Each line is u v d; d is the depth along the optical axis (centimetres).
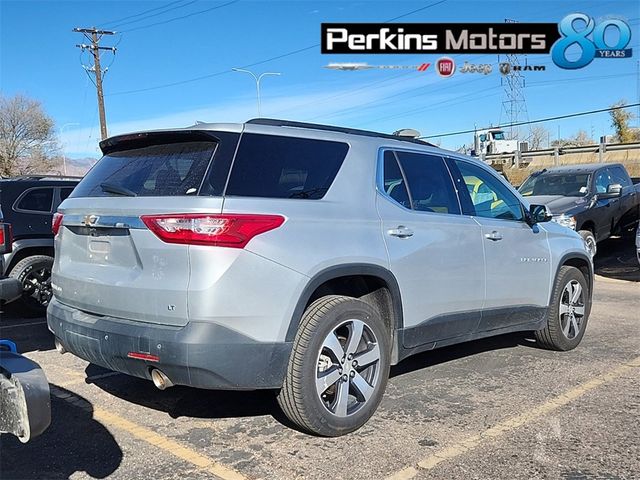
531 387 493
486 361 571
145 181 378
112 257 377
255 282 345
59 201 812
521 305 544
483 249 496
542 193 1298
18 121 6034
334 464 354
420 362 568
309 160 399
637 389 486
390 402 457
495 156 3288
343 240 389
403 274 426
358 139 438
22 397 245
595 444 381
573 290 607
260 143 380
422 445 380
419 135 530
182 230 338
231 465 354
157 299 345
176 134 379
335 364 386
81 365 564
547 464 354
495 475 340
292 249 361
